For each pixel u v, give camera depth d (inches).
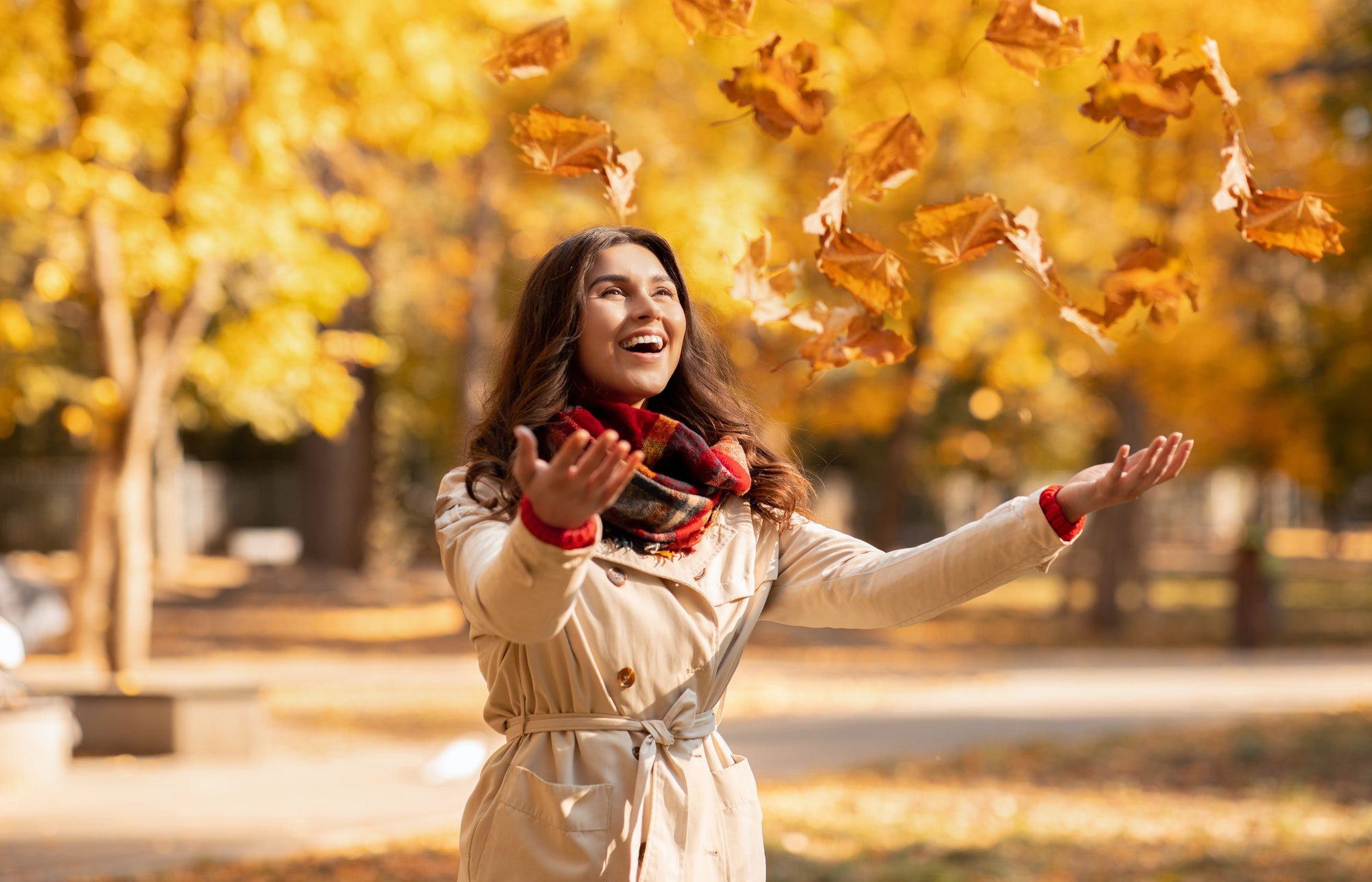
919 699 494.9
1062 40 95.7
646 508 90.7
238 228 359.3
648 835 87.2
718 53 449.4
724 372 107.6
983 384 958.4
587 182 611.5
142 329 430.9
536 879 87.4
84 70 372.5
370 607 909.2
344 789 321.4
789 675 569.6
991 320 637.9
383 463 1190.3
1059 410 965.8
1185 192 638.5
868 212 575.8
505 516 89.0
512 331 98.2
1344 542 2258.9
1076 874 245.9
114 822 285.0
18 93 367.2
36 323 812.6
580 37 406.3
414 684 542.0
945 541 91.4
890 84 471.2
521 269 659.4
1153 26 552.1
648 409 103.6
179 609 869.2
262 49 366.3
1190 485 2108.8
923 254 100.5
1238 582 740.0
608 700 89.7
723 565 95.0
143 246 349.1
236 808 299.6
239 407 885.8
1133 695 503.8
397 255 804.6
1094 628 836.6
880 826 285.1
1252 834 280.4
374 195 631.8
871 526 1389.0
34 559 1180.5
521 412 92.4
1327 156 673.6
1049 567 88.8
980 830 282.5
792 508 100.1
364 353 438.3
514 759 90.6
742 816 94.0
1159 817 297.7
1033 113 594.2
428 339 1048.8
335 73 380.2
